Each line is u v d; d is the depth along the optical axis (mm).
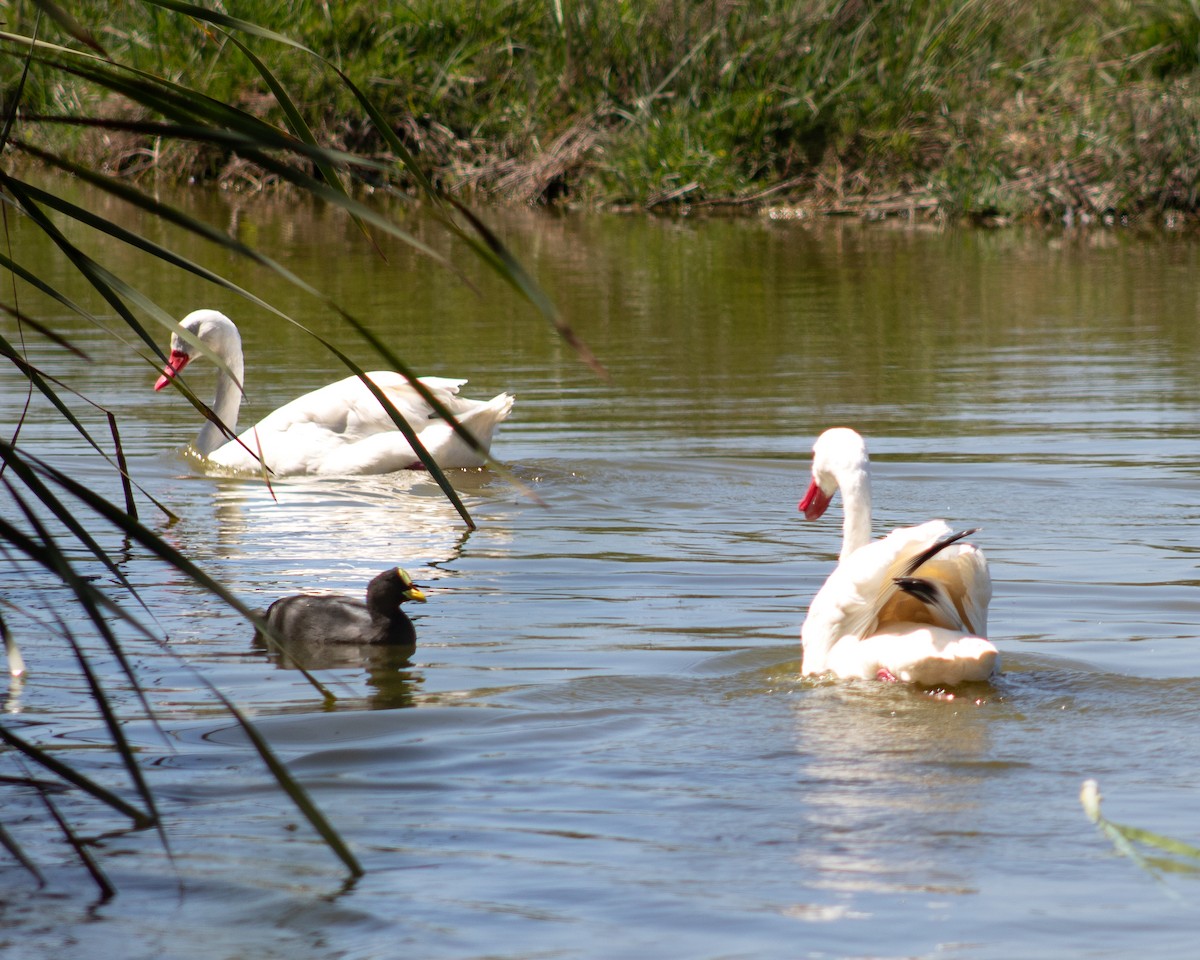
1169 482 13492
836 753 7043
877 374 18984
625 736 7340
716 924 5309
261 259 4395
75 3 38500
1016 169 37875
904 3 40844
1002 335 21859
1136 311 23922
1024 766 6844
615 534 12070
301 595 9453
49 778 6785
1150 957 5039
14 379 18531
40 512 12531
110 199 38719
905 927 5273
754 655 8773
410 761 7008
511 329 22625
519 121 41219
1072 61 39406
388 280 27797
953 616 7852
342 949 5129
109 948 5145
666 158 39844
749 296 25891
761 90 40562
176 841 6062
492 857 5883
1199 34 38844
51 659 8680
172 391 18188
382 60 40406
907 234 35438
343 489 13922
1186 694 7938
